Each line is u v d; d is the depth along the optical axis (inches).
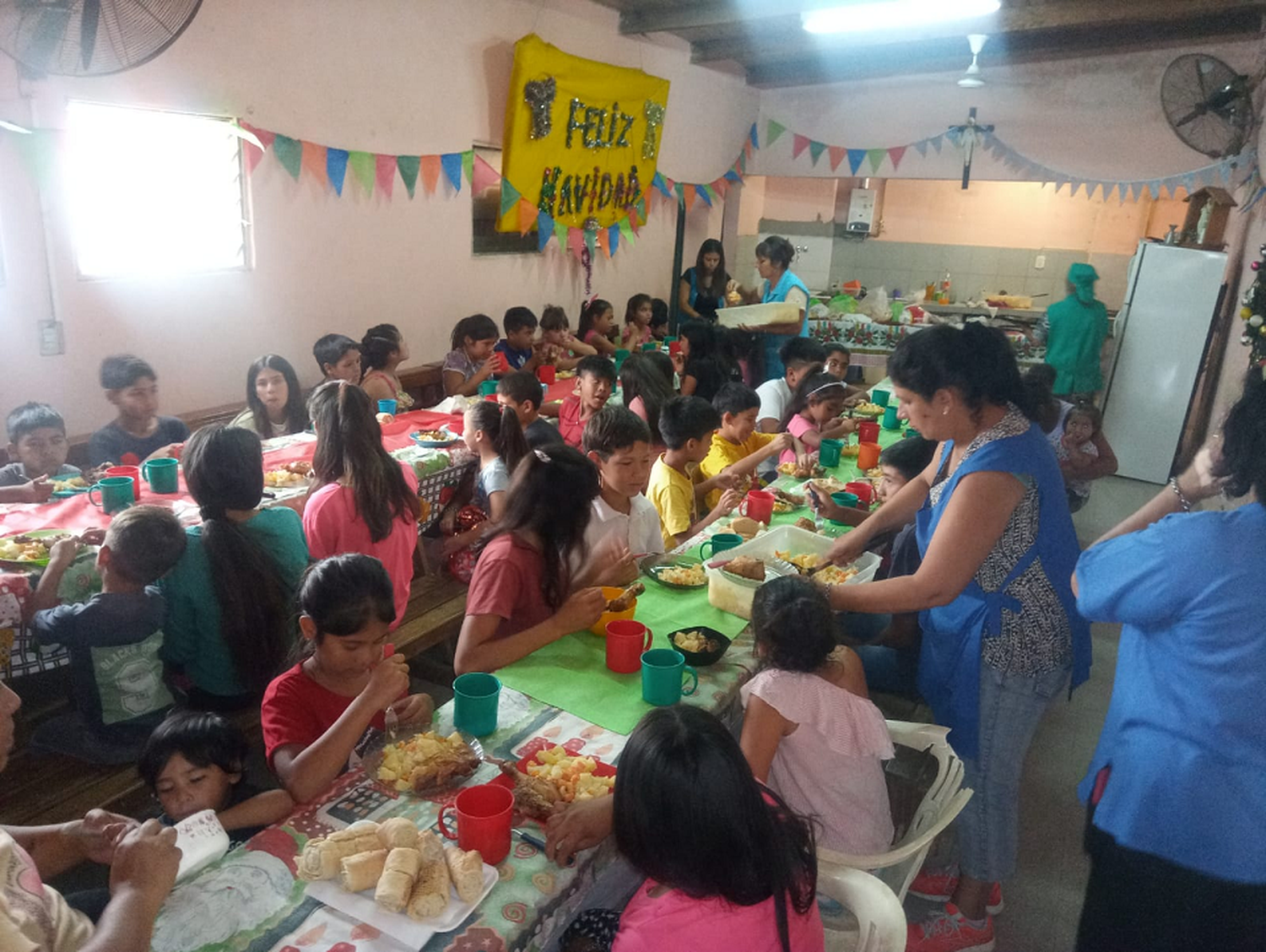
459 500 139.2
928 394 72.6
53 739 85.0
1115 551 56.5
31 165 118.3
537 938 44.3
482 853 47.1
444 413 157.5
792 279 214.7
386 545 97.1
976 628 73.8
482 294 208.7
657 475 109.2
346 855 45.7
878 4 191.5
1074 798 108.7
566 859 47.4
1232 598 51.0
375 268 177.3
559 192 214.8
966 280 330.3
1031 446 72.1
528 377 141.3
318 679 64.8
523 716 61.4
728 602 79.3
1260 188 203.5
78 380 130.0
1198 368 240.2
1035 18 211.8
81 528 93.0
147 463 105.0
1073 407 160.7
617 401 172.6
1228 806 51.9
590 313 227.1
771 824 42.3
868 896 53.9
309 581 61.4
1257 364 143.5
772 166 303.4
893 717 103.2
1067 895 91.6
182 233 142.6
